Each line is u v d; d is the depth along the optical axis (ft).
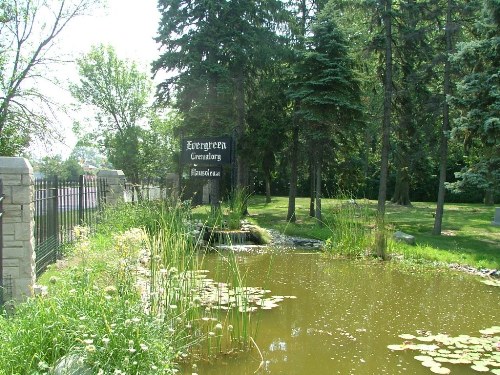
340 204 41.78
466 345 16.57
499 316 20.42
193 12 51.75
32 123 41.86
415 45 46.09
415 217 62.13
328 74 46.47
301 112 47.16
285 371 14.16
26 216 16.40
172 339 13.83
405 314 20.48
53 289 12.67
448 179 98.37
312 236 43.57
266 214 62.39
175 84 51.83
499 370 14.44
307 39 47.88
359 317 19.89
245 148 53.98
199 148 46.01
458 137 39.83
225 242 38.11
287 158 55.77
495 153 37.32
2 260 16.11
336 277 27.76
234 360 14.82
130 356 10.22
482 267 30.86
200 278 20.06
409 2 44.96
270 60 53.88
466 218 61.16
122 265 15.42
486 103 36.27
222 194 63.67
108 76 87.35
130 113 89.76
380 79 48.75
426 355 15.57
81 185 28.84
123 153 81.46
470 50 36.29
